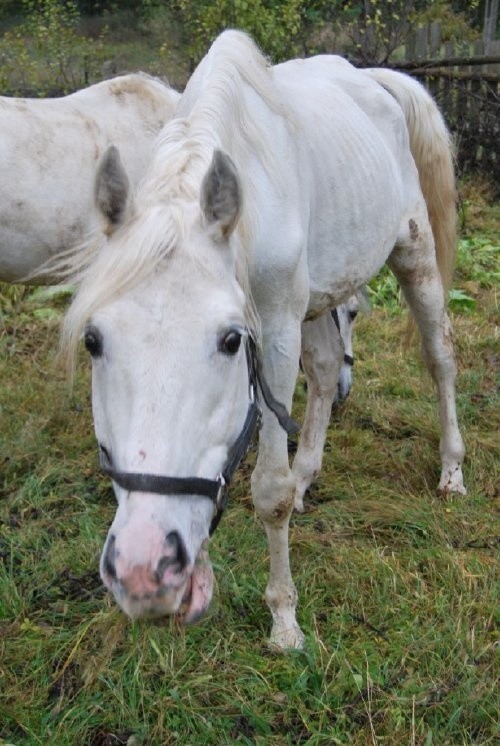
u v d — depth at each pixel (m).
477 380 4.43
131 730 2.21
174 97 3.83
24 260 3.50
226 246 1.77
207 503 1.74
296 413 4.16
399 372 4.57
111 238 1.76
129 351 1.62
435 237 3.50
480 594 2.74
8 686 2.37
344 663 2.41
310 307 2.77
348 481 3.52
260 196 2.18
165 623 1.81
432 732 2.19
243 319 1.72
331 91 2.90
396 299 5.71
